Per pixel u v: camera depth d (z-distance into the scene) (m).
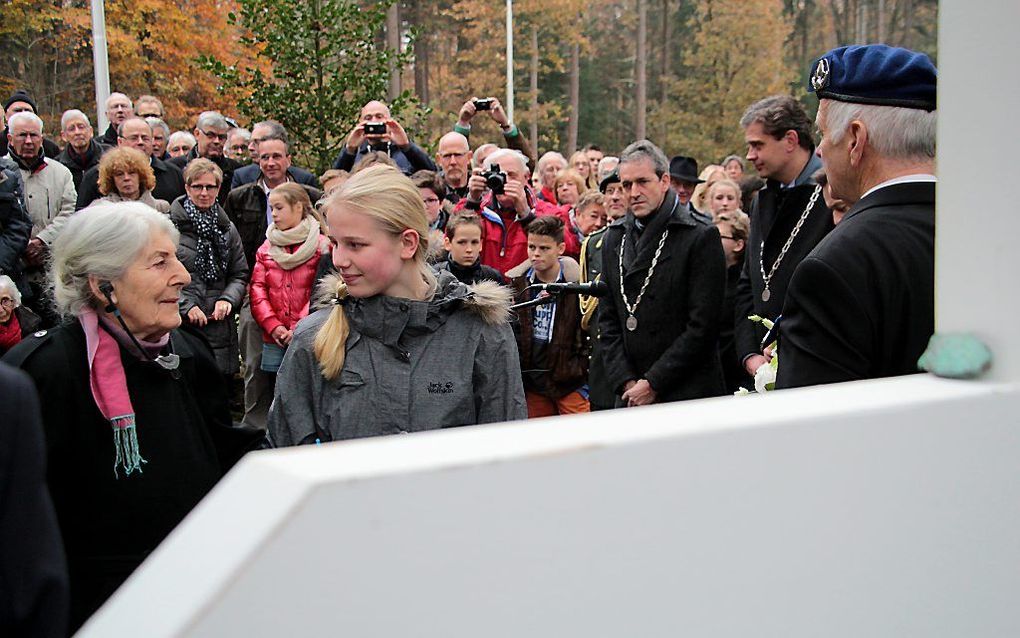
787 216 3.26
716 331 3.65
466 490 0.48
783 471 0.58
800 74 32.81
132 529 1.97
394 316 2.07
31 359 1.91
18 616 1.16
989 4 0.67
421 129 8.62
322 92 7.83
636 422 0.56
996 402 0.65
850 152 1.62
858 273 1.43
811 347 1.44
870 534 0.61
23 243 5.46
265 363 5.26
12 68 19.97
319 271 5.07
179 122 20.14
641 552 0.54
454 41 33.03
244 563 0.44
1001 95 0.66
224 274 5.61
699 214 3.79
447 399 2.06
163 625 0.43
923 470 0.63
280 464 0.47
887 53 1.59
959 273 0.69
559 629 0.51
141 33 19.44
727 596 0.56
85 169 7.04
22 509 1.18
